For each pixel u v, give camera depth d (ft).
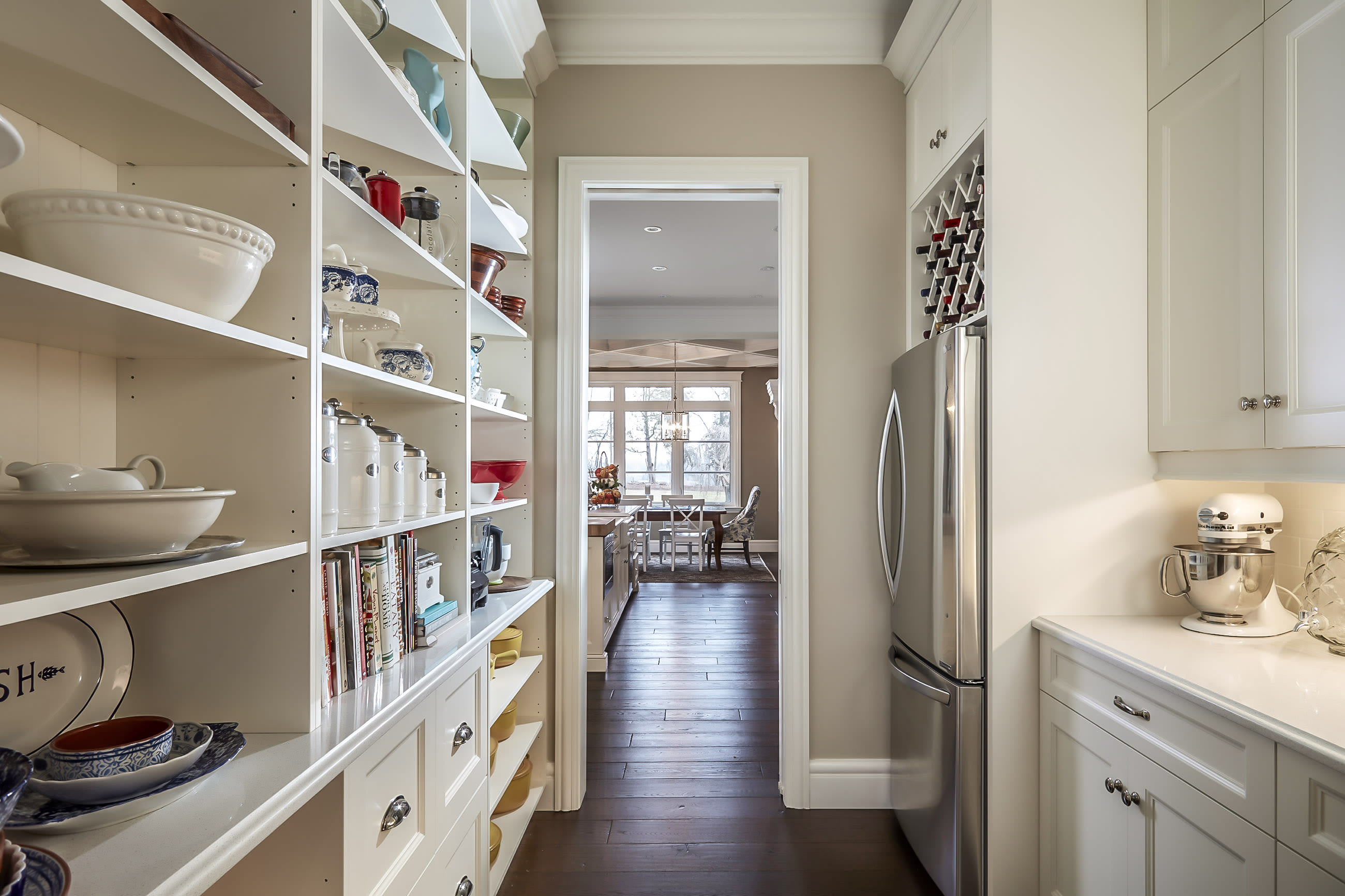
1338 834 3.62
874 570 8.82
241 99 3.07
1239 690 4.49
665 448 34.53
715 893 6.98
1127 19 6.59
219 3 3.68
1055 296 6.57
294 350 3.45
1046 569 6.57
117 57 2.62
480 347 7.32
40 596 2.15
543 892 6.99
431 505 5.57
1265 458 5.36
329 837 3.55
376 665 4.50
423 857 4.55
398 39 5.65
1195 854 4.58
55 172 3.28
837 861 7.58
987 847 6.58
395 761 4.19
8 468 2.68
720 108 8.90
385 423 5.95
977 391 6.68
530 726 8.49
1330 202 4.60
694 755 10.32
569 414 8.81
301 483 3.62
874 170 8.91
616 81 8.89
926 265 8.68
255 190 3.66
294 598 3.61
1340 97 4.53
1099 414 6.57
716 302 24.32
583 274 8.89
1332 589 5.25
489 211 6.76
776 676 14.24
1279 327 5.02
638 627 18.48
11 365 3.08
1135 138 6.57
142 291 2.71
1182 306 6.09
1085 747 5.80
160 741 2.82
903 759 8.00
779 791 9.23
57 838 2.63
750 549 34.27
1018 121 6.56
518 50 7.76
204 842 2.60
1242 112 5.38
